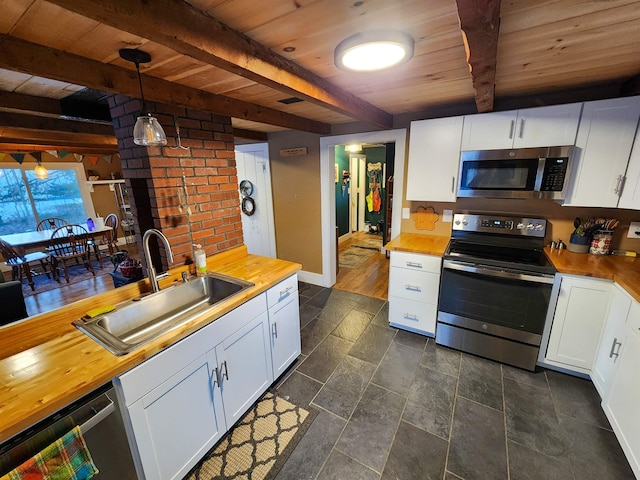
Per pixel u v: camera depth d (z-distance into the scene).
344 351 2.47
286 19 0.99
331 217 3.67
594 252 2.21
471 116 2.26
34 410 0.89
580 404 1.86
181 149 1.91
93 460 1.07
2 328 1.24
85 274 4.84
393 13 0.96
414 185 2.60
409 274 2.57
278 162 3.84
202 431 1.49
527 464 1.51
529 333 2.11
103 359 1.12
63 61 1.18
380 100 2.21
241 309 1.67
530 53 1.38
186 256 2.02
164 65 1.36
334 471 1.50
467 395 1.96
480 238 2.63
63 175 5.98
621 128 1.84
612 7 0.95
